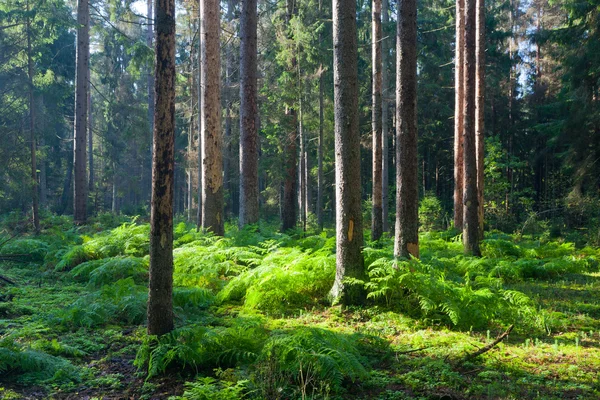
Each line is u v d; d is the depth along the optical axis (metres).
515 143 37.38
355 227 8.49
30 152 20.66
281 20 22.97
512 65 35.97
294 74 20.88
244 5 15.65
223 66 31.67
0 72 21.06
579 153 20.28
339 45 8.43
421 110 32.69
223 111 29.55
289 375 5.30
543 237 21.36
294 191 22.61
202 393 4.68
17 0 19.47
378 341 6.29
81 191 21.27
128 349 6.50
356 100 8.54
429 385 5.16
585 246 18.61
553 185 27.94
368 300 8.38
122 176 39.84
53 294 9.82
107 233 16.47
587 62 19.34
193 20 25.36
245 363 5.74
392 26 25.34
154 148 6.16
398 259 8.61
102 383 5.42
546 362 5.95
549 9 36.44
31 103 19.86
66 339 6.87
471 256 13.88
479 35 17.22
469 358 5.98
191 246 12.97
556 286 11.07
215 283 10.17
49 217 22.30
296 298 8.83
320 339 5.54
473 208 14.72
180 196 52.75
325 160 30.98
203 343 5.92
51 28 19.89
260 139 27.42
